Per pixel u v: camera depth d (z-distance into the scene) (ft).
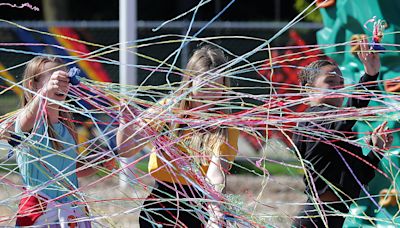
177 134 30.45
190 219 31.12
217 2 134.31
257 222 28.45
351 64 44.88
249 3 142.51
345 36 45.32
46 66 29.73
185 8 136.67
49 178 28.17
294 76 68.95
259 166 29.63
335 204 33.27
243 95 28.37
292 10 142.41
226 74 28.68
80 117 36.73
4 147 31.01
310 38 92.02
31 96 29.76
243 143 68.18
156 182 31.32
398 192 31.76
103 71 79.97
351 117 28.91
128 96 29.14
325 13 46.75
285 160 61.98
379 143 32.42
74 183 29.78
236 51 92.02
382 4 42.78
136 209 28.81
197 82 29.19
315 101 33.01
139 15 146.20
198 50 30.94
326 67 33.45
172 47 92.84
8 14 139.85
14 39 91.97
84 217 28.63
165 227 31.40
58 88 27.22
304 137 33.19
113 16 150.92
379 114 32.04
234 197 28.55
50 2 147.13
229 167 30.86
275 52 88.33
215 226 28.35
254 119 28.55
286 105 28.94
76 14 149.59
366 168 33.24
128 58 69.21
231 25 87.61
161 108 28.12
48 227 28.27
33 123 28.60
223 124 28.71
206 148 29.81
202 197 30.32
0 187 44.91
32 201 28.71
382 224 40.37
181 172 28.86
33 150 28.94
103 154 28.22
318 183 33.14
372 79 32.55
